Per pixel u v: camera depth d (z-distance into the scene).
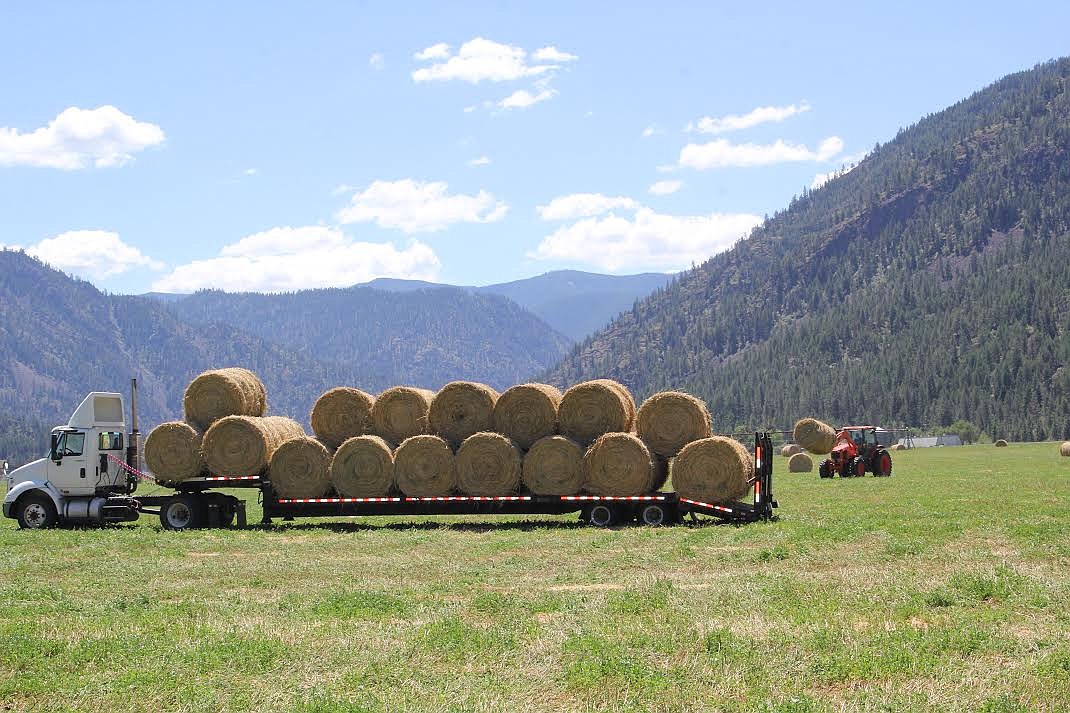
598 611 14.66
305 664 11.84
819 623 13.62
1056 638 12.80
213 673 11.55
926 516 27.23
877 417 199.75
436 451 26.84
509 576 18.52
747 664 11.73
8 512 27.36
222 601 16.03
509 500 26.52
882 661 11.69
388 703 10.43
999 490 38.28
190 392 27.86
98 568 19.92
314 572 19.11
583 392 26.95
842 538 22.72
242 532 26.08
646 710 10.30
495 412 27.27
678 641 12.65
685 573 18.59
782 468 70.75
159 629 13.52
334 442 28.03
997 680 11.06
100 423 27.83
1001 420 179.12
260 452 27.12
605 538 23.50
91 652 12.28
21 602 16.05
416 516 30.27
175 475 27.39
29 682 11.13
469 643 12.56
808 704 10.29
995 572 17.31
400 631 13.28
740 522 26.61
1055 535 22.59
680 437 26.91
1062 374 188.12
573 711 10.27
